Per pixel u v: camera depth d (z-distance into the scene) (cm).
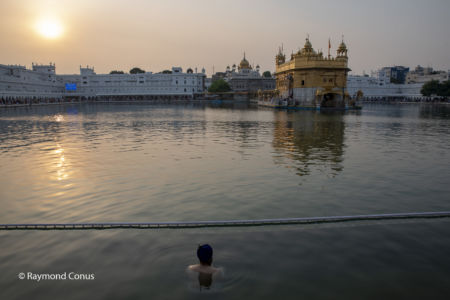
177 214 795
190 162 1409
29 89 10056
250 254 581
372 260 562
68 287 488
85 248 610
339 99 7025
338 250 598
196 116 4650
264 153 1628
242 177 1145
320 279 504
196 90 13725
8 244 630
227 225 711
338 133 2538
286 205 858
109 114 5100
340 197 927
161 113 5434
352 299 456
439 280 502
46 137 2289
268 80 15275
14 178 1150
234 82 15312
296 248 604
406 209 832
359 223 723
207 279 500
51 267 546
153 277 509
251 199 906
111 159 1482
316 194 953
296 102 7206
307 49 6962
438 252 592
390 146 1872
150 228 698
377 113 5506
